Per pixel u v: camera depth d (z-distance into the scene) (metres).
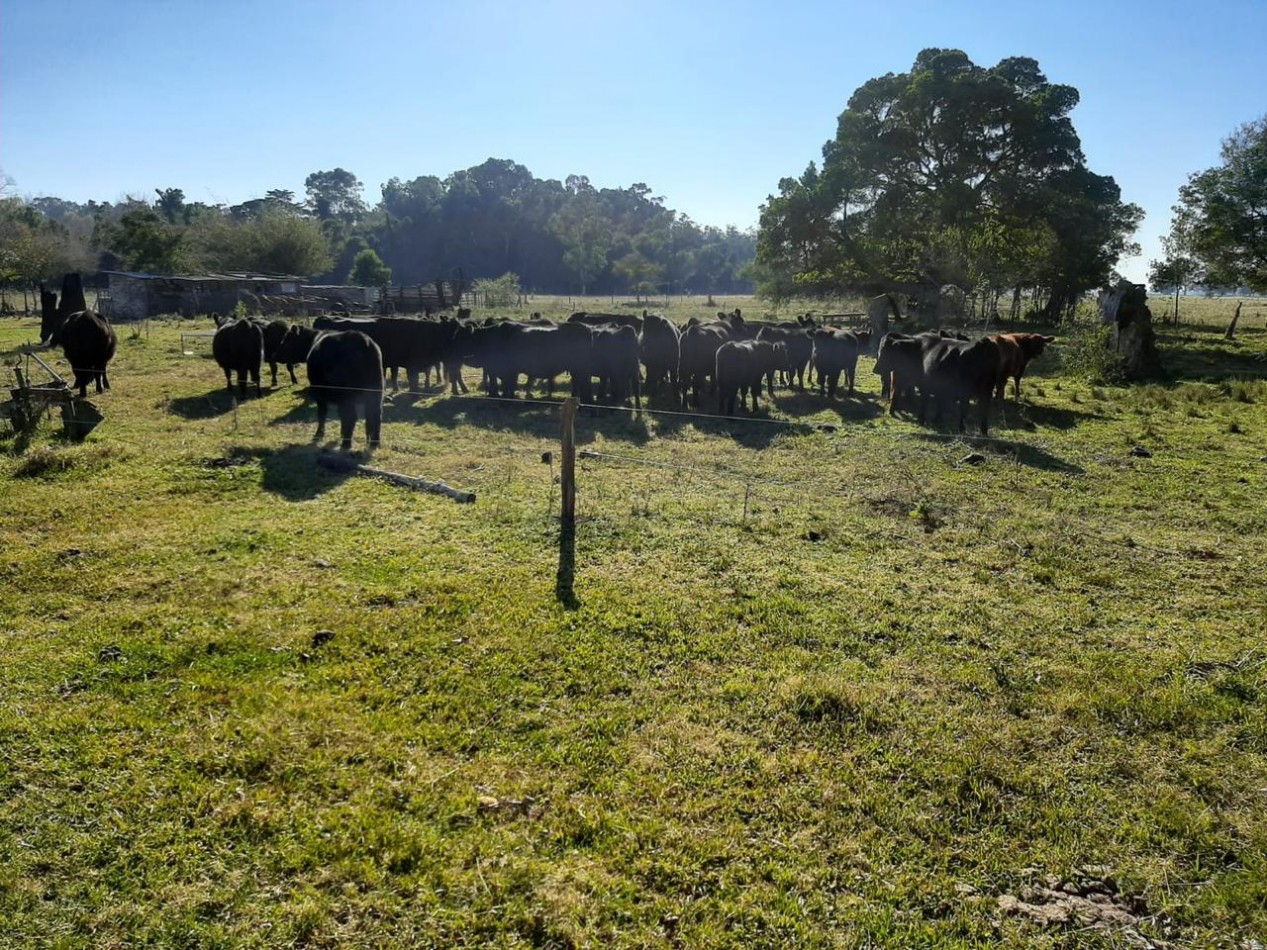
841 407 16.80
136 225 57.62
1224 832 4.13
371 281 68.88
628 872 3.73
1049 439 13.60
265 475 10.02
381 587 6.72
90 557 7.21
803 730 4.90
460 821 4.00
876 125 41.06
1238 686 5.54
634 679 5.43
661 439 13.08
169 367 19.45
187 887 3.51
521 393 17.97
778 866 3.78
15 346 23.55
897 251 37.81
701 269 113.00
